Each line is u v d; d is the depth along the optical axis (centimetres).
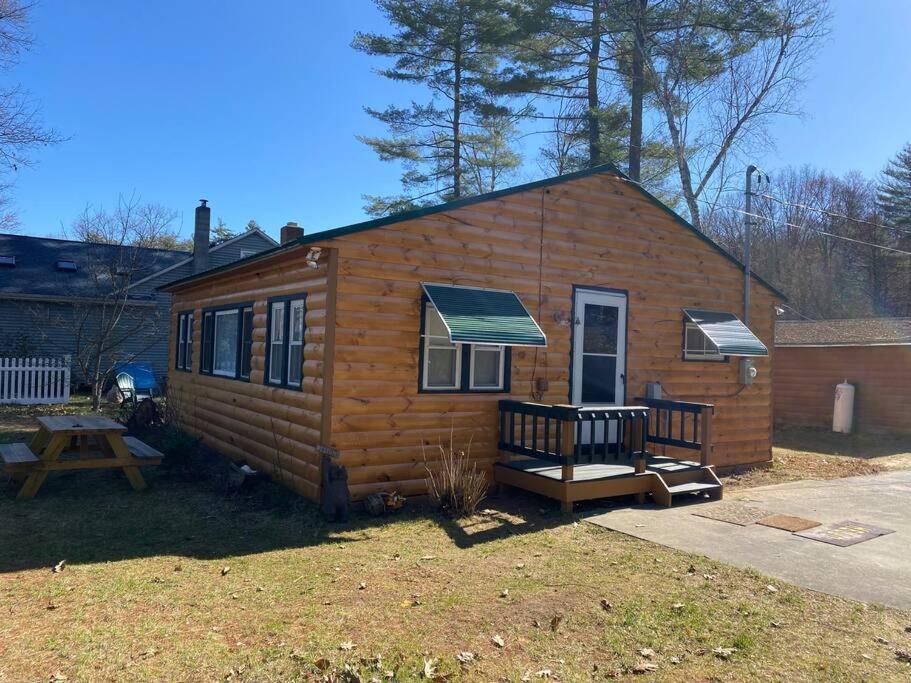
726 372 1109
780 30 1878
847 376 1792
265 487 823
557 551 605
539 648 405
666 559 580
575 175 925
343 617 447
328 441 723
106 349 1722
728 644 412
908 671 379
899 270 3588
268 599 479
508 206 862
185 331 1348
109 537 629
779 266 3650
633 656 396
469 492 738
